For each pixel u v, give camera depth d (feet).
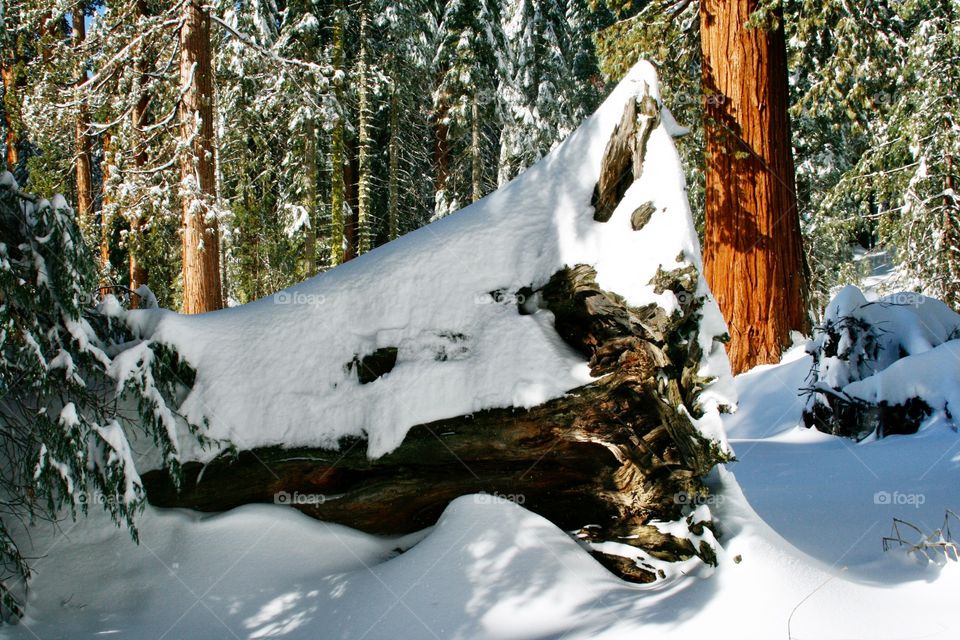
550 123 83.15
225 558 12.32
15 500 12.42
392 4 72.33
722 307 31.01
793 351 29.66
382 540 13.02
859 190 50.55
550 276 12.59
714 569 10.36
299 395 13.12
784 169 30.78
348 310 13.74
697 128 37.93
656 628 9.21
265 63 41.75
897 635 8.45
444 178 88.74
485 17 77.36
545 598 10.47
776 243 30.27
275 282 71.72
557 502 12.55
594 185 12.96
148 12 41.75
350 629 10.41
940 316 26.03
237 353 13.69
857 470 17.39
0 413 12.70
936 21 44.73
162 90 38.70
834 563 11.09
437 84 86.12
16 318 11.82
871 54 33.99
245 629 10.87
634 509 11.87
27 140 40.19
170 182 35.86
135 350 12.84
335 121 45.98
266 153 68.33
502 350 12.28
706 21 31.81
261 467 12.94
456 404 12.10
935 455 17.88
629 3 38.68
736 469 19.21
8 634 10.91
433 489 12.75
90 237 41.11
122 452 11.82
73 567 12.23
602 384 11.35
